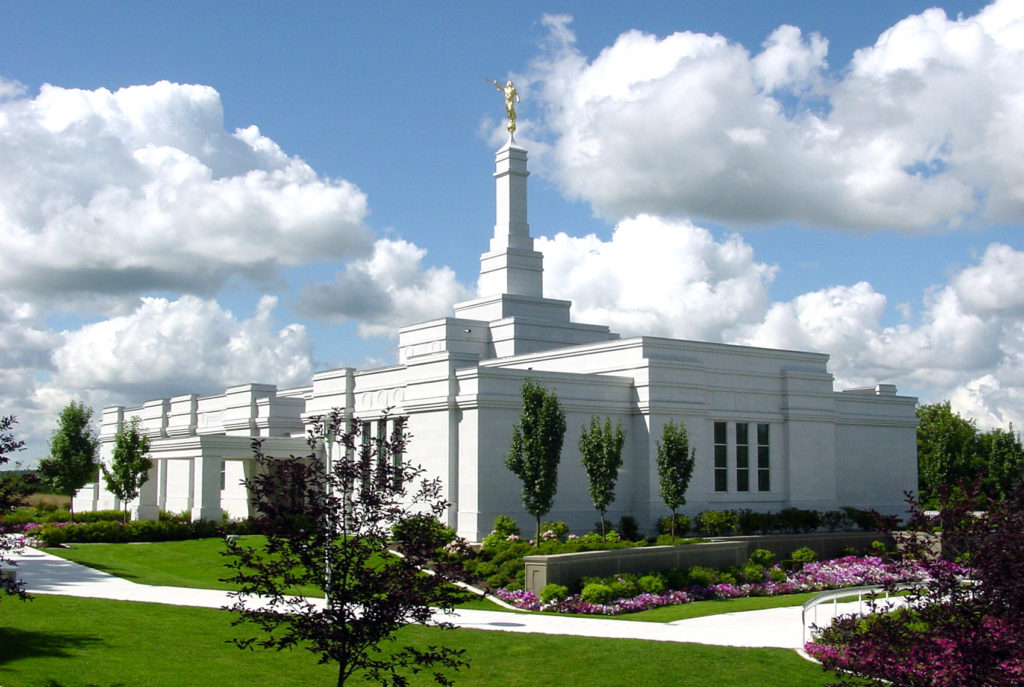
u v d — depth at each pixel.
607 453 43.69
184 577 39.50
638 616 32.69
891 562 15.79
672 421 50.94
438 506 17.12
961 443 65.12
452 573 16.91
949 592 14.77
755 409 56.03
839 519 56.38
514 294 63.78
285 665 23.55
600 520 50.16
